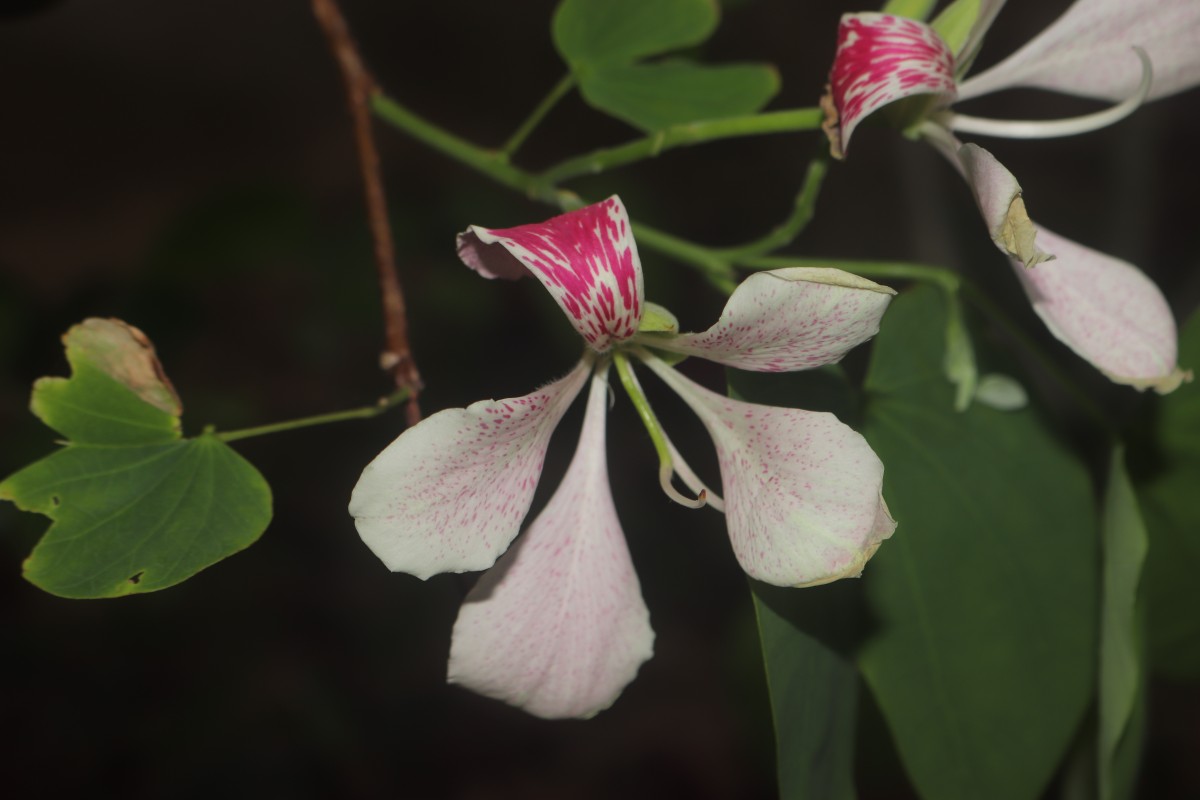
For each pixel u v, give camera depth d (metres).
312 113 1.41
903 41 0.43
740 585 0.78
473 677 0.43
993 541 0.46
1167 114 1.05
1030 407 0.47
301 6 1.45
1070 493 0.47
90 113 1.41
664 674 0.87
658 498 0.83
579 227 0.42
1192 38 0.46
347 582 0.81
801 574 0.42
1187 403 0.49
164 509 0.43
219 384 0.95
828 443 0.42
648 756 0.84
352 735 0.77
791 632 0.43
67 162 1.37
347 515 0.82
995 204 0.41
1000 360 0.47
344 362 0.90
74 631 0.74
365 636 0.80
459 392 0.85
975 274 0.55
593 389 0.44
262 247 0.71
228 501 0.43
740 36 1.13
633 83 0.51
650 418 0.43
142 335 0.43
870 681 0.45
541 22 1.37
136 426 0.43
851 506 0.42
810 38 1.13
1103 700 0.46
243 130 1.40
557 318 0.84
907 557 0.46
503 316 0.89
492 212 0.88
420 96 1.35
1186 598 0.50
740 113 0.51
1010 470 0.47
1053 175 1.06
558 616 0.43
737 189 1.08
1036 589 0.46
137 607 0.73
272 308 1.00
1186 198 1.02
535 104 1.34
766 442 0.43
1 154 1.38
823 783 0.44
